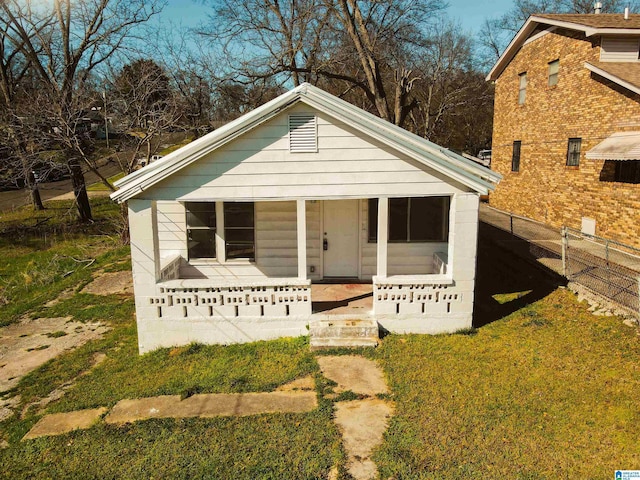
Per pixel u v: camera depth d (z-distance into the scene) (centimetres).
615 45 1465
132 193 870
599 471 534
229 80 2205
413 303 925
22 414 720
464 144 4562
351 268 1159
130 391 760
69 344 994
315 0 2222
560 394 696
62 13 1991
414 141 982
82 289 1379
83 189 2408
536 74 1853
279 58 2231
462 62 4034
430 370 783
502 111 2197
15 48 2478
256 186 888
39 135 1709
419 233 1134
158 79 1894
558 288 1125
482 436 604
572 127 1622
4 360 924
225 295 916
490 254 1496
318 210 1130
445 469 544
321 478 538
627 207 1354
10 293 1398
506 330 938
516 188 2064
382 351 857
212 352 892
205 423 657
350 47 2425
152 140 1970
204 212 1128
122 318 1129
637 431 602
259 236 1138
